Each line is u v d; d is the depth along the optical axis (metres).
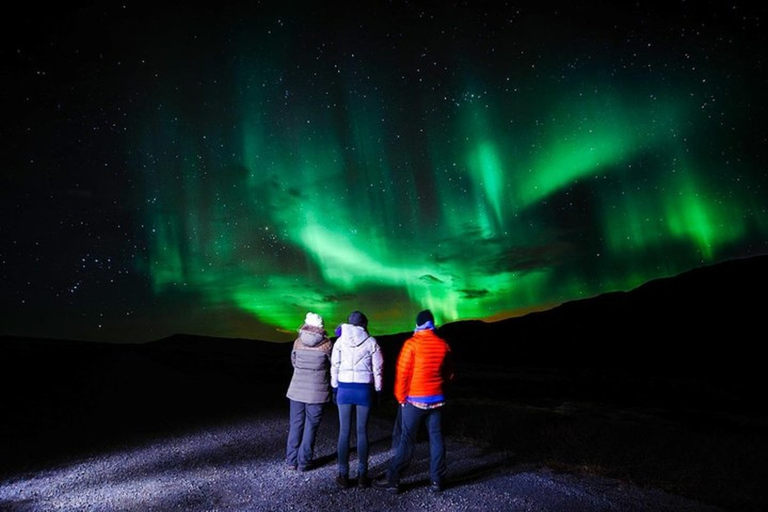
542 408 10.91
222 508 4.27
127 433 7.84
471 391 16.19
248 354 31.70
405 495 4.54
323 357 5.60
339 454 4.83
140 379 13.87
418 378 4.62
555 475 5.20
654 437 7.04
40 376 13.82
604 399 14.46
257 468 5.61
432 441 4.66
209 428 8.16
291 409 5.64
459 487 4.76
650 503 4.32
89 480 5.29
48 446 6.97
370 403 4.93
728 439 7.01
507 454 6.12
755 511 4.29
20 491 4.93
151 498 4.60
